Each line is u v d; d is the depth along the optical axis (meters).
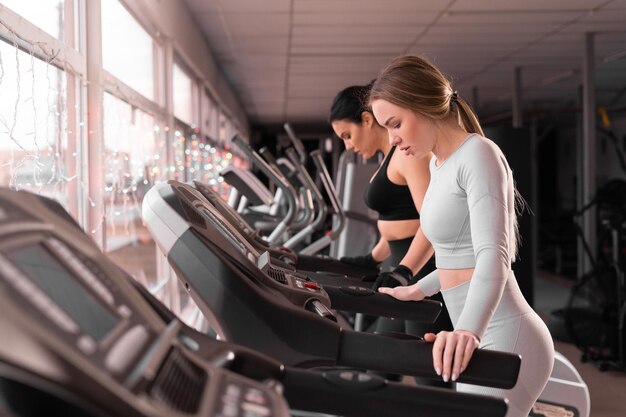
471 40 6.95
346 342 1.26
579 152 9.01
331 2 5.50
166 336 0.81
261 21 6.17
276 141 18.69
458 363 1.16
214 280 1.32
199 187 2.10
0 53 2.07
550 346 1.63
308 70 8.84
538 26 6.37
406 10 5.77
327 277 2.15
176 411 0.64
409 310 1.76
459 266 1.62
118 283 0.87
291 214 3.23
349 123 2.64
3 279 0.60
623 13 5.91
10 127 2.11
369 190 2.49
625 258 5.11
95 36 3.05
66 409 0.67
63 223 0.87
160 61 5.14
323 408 0.99
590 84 6.61
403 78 1.54
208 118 8.18
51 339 0.57
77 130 2.91
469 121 1.62
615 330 4.55
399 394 0.98
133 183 3.96
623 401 3.81
